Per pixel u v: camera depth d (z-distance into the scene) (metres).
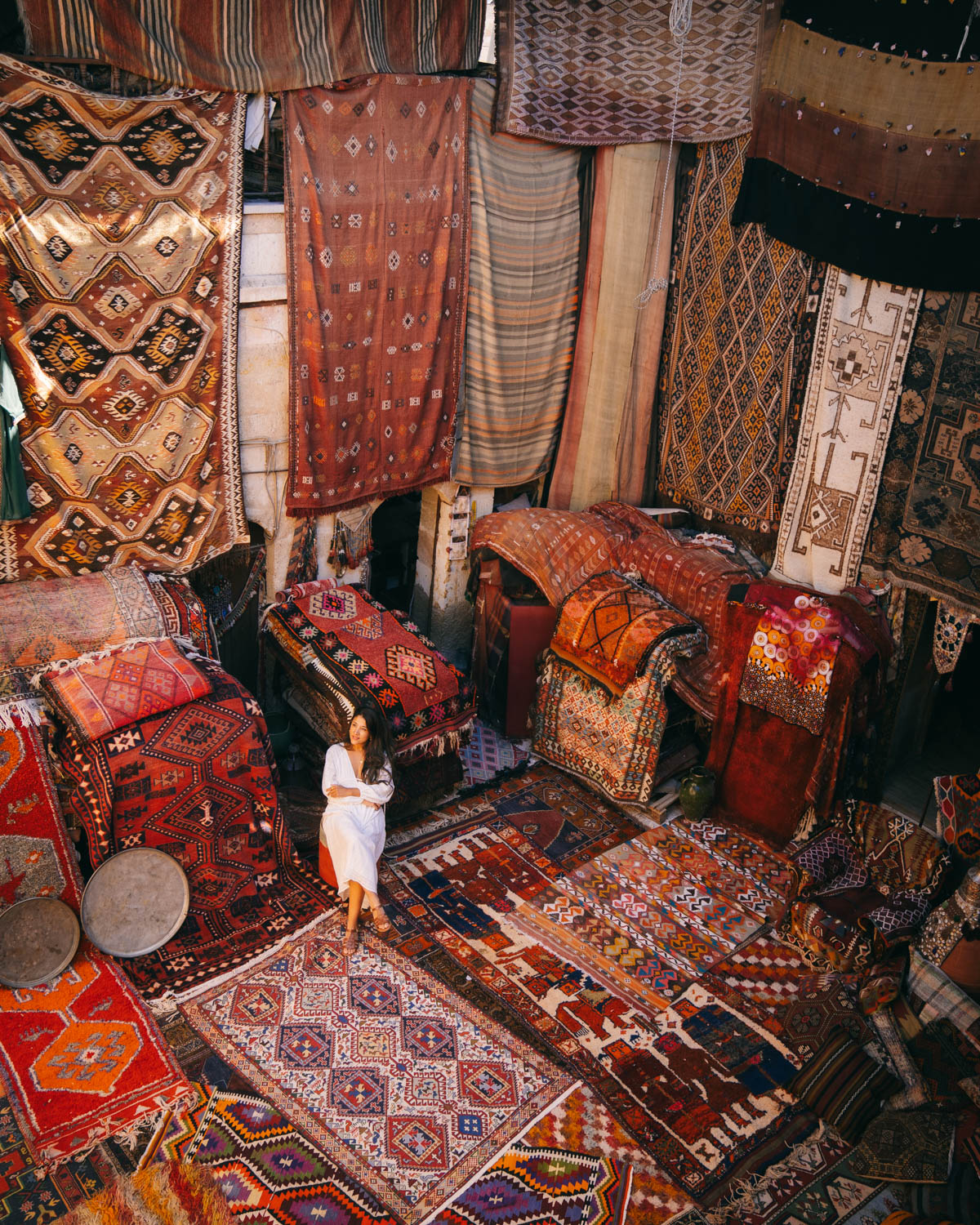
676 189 6.99
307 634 6.27
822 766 5.97
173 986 4.89
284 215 5.77
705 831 6.55
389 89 5.85
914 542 5.88
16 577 5.70
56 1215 3.80
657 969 5.36
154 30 5.07
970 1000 4.75
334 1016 4.83
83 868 5.36
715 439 7.14
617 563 7.13
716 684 6.46
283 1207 3.92
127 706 5.09
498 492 8.00
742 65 6.06
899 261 5.54
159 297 5.54
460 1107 4.43
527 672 7.09
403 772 6.22
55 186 5.08
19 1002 4.70
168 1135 4.15
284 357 6.14
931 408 5.62
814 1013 5.11
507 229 6.64
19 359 5.25
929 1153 4.31
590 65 6.29
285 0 5.33
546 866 6.07
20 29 4.86
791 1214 4.09
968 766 6.84
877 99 5.45
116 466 5.76
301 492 6.52
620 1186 4.14
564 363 7.42
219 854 5.36
